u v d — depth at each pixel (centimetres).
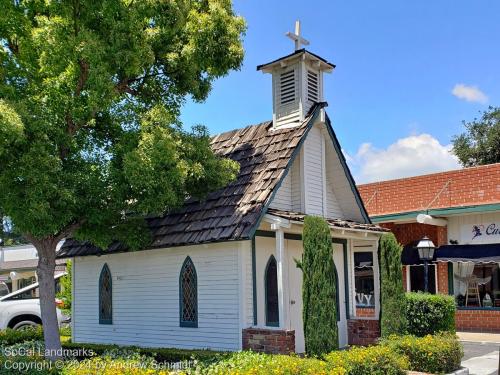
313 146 1557
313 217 1223
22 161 1048
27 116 1065
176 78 1401
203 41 1325
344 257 1673
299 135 1458
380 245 1493
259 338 1257
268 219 1279
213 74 1391
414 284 2406
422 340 1297
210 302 1379
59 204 1105
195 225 1385
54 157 1084
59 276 2222
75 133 1264
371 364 1080
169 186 1177
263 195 1307
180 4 1312
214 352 1252
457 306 2194
